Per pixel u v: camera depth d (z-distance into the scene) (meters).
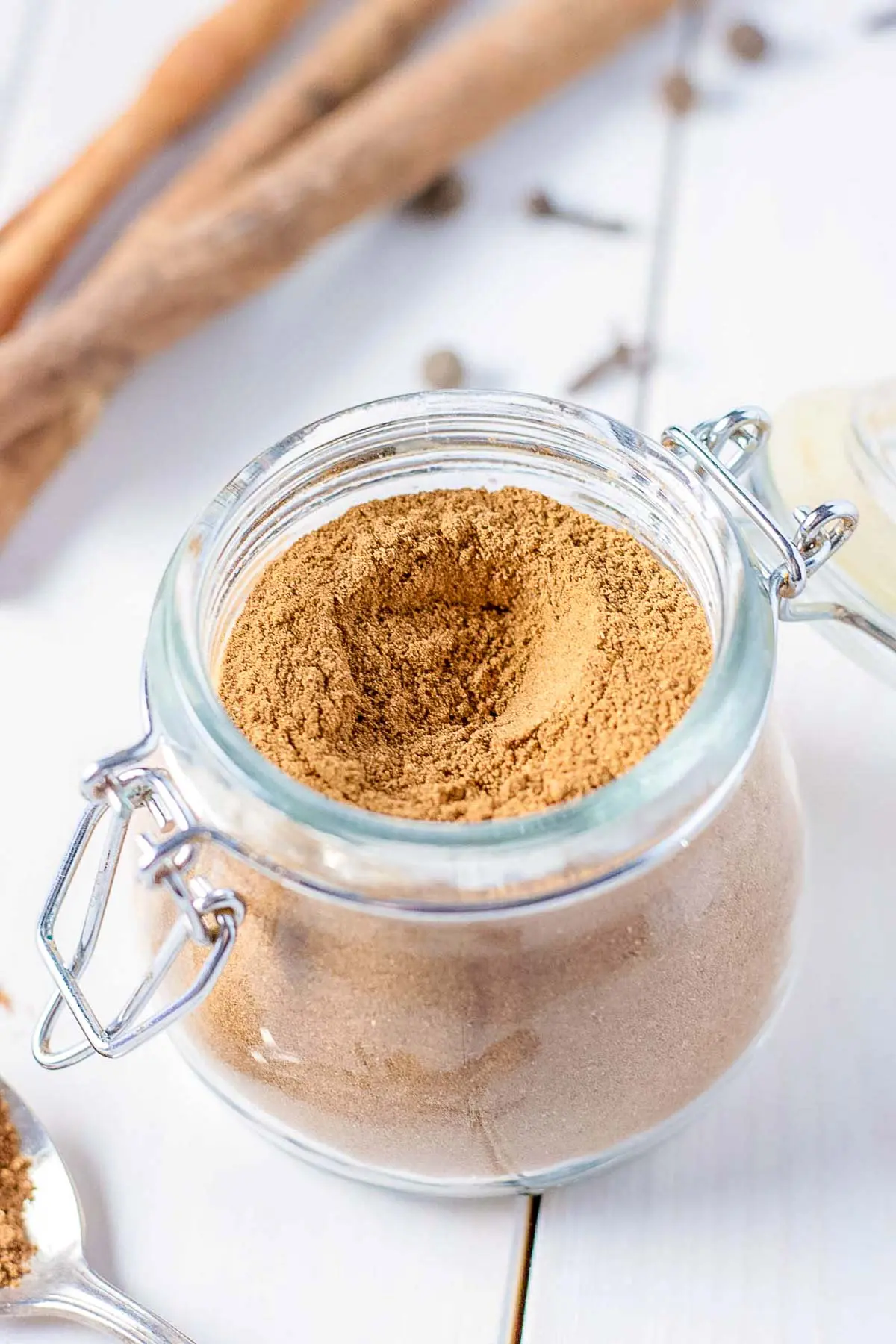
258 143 0.34
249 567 0.24
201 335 0.33
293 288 0.34
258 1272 0.25
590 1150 0.24
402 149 0.33
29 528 0.31
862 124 0.36
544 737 0.23
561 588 0.24
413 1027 0.23
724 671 0.22
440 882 0.22
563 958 0.23
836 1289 0.25
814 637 0.29
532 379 0.33
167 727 0.22
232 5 0.35
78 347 0.31
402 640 0.25
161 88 0.34
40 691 0.30
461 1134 0.24
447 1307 0.25
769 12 0.37
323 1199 0.25
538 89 0.35
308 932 0.23
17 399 0.31
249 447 0.32
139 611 0.30
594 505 0.25
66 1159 0.26
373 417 0.24
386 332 0.33
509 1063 0.23
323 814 0.22
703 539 0.24
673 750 0.22
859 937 0.27
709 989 0.23
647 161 0.35
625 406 0.32
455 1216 0.25
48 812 0.28
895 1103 0.26
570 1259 0.25
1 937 0.27
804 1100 0.26
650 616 0.24
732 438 0.26
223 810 0.22
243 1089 0.24
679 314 0.33
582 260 0.34
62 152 0.36
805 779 0.28
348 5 0.37
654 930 0.23
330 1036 0.23
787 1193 0.25
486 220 0.35
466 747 0.24
